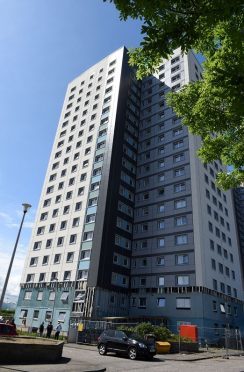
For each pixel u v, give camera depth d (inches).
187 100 426.0
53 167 2379.4
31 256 2059.5
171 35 228.7
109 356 789.2
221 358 911.0
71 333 1173.7
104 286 1652.3
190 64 2369.6
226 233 2030.0
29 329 1654.8
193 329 1185.4
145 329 1001.5
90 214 1888.5
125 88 2400.3
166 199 1926.7
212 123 360.8
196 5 214.2
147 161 2185.0
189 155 1948.8
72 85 2822.3
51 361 543.8
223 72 267.6
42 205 2241.6
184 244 1708.9
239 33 242.1
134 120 2384.4
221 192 2159.2
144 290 1749.5
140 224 1979.6
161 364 683.4
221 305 1675.7
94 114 2374.5
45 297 1813.5
